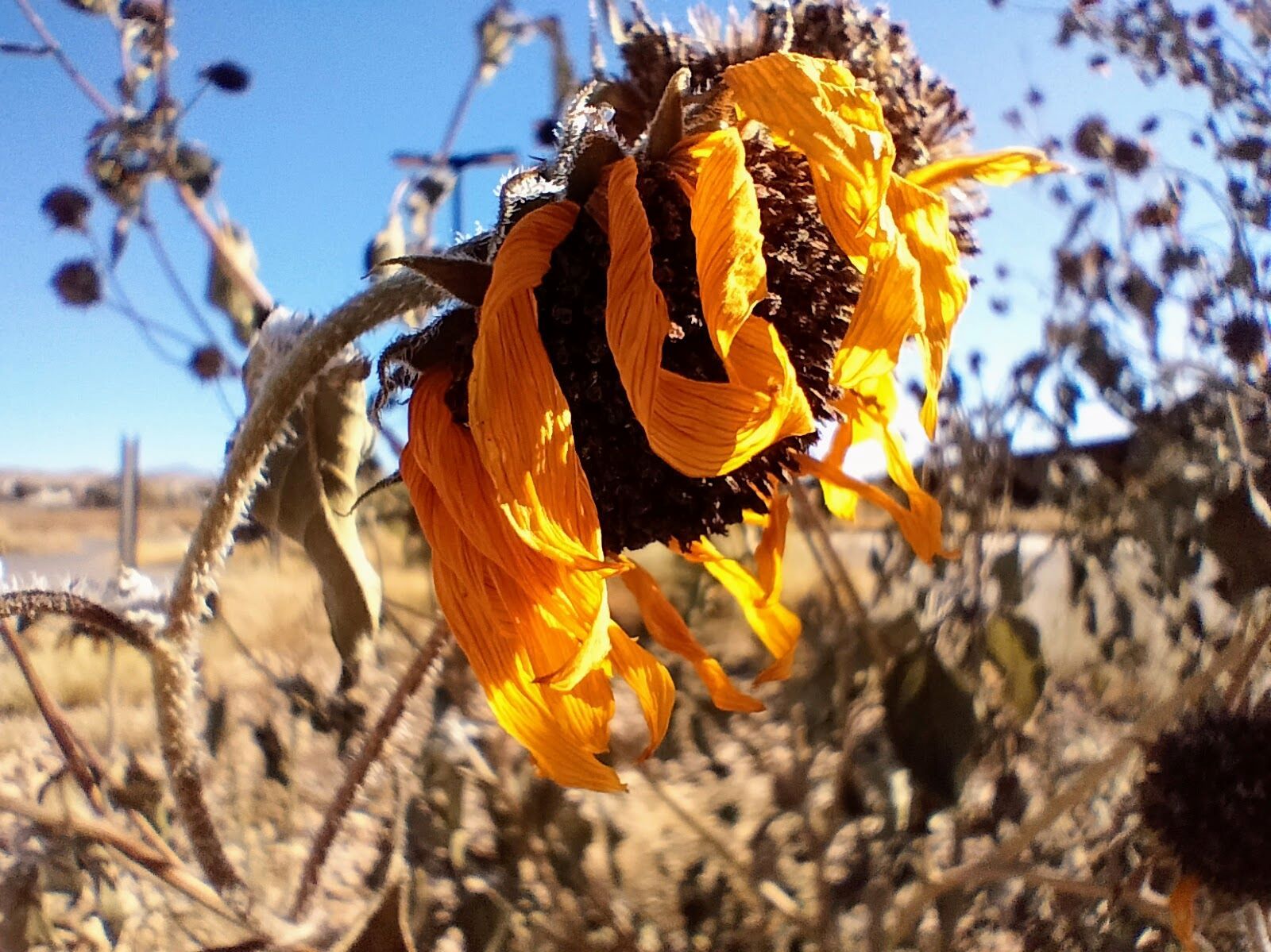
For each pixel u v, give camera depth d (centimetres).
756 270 10
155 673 14
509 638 11
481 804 24
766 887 21
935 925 22
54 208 16
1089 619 25
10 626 16
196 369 16
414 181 20
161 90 17
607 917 21
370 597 15
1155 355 23
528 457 10
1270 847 15
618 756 25
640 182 11
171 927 20
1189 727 17
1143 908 16
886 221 10
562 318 11
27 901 17
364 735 19
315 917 16
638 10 14
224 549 14
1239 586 18
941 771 14
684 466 10
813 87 11
